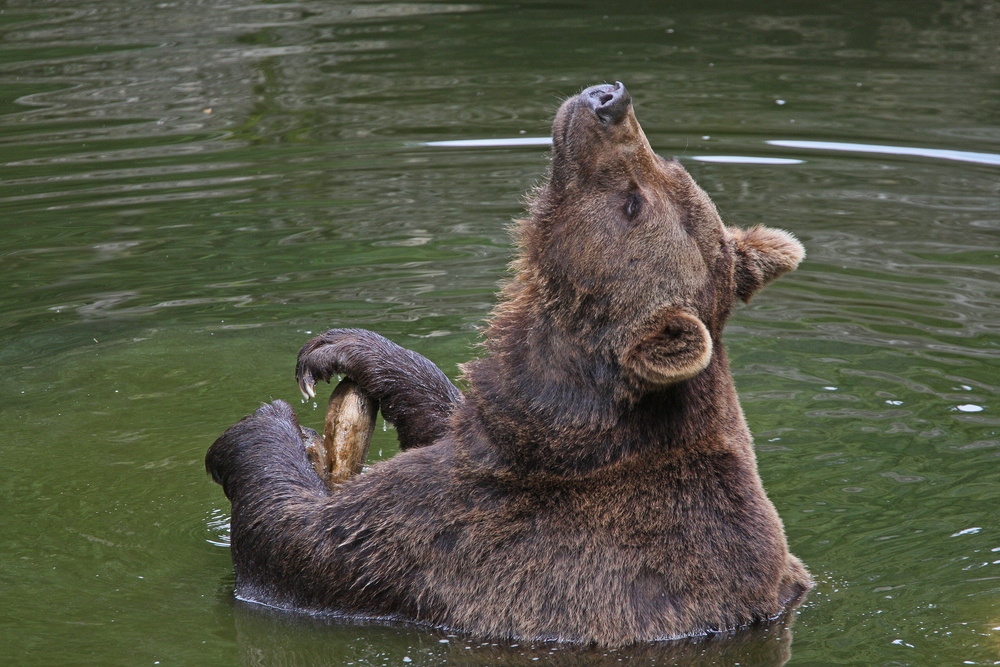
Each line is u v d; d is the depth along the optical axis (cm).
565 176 827
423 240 1526
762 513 817
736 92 2073
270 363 1254
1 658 767
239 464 909
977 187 1661
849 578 861
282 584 848
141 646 786
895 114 1945
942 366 1207
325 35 2497
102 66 2231
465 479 810
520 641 783
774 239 868
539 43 2416
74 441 1098
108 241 1522
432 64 2277
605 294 786
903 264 1438
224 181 1711
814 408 1132
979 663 748
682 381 765
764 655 767
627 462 796
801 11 2673
